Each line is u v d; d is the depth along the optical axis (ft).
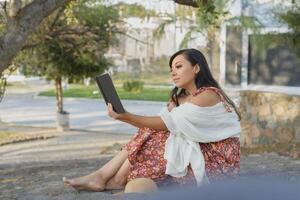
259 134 32.63
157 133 11.51
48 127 60.90
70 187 13.89
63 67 51.19
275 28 36.04
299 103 30.22
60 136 53.57
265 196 3.53
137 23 57.72
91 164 24.21
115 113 10.71
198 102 10.79
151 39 57.00
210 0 27.07
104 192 12.09
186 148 10.86
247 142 33.27
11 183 17.53
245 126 33.47
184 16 42.42
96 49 48.75
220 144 10.91
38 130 58.44
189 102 10.94
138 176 11.19
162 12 45.06
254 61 81.92
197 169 10.62
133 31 53.93
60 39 46.62
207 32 38.45
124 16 49.52
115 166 12.19
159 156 11.25
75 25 44.78
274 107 31.68
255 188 3.69
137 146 11.38
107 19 47.55
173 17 44.11
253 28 36.40
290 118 30.60
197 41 45.70
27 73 52.85
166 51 108.99
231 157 10.91
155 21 56.39
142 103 83.35
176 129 10.98
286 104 30.94
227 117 10.96
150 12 47.03
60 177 18.63
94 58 51.13
